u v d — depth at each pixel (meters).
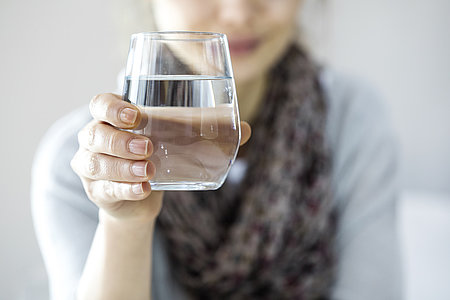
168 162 0.47
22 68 1.91
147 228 0.62
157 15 0.87
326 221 1.03
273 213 1.01
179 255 1.00
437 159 2.34
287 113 1.04
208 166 0.48
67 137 0.92
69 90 1.95
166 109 0.47
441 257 1.56
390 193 1.03
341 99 1.10
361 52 2.32
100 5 1.92
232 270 1.00
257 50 0.84
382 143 1.05
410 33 2.29
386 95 2.33
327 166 1.04
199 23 0.81
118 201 0.58
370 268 0.98
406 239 1.69
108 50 1.94
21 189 1.94
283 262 1.02
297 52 1.11
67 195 0.87
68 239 0.85
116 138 0.47
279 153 1.03
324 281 1.02
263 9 0.80
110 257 0.64
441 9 2.26
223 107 0.48
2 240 1.94
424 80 2.31
